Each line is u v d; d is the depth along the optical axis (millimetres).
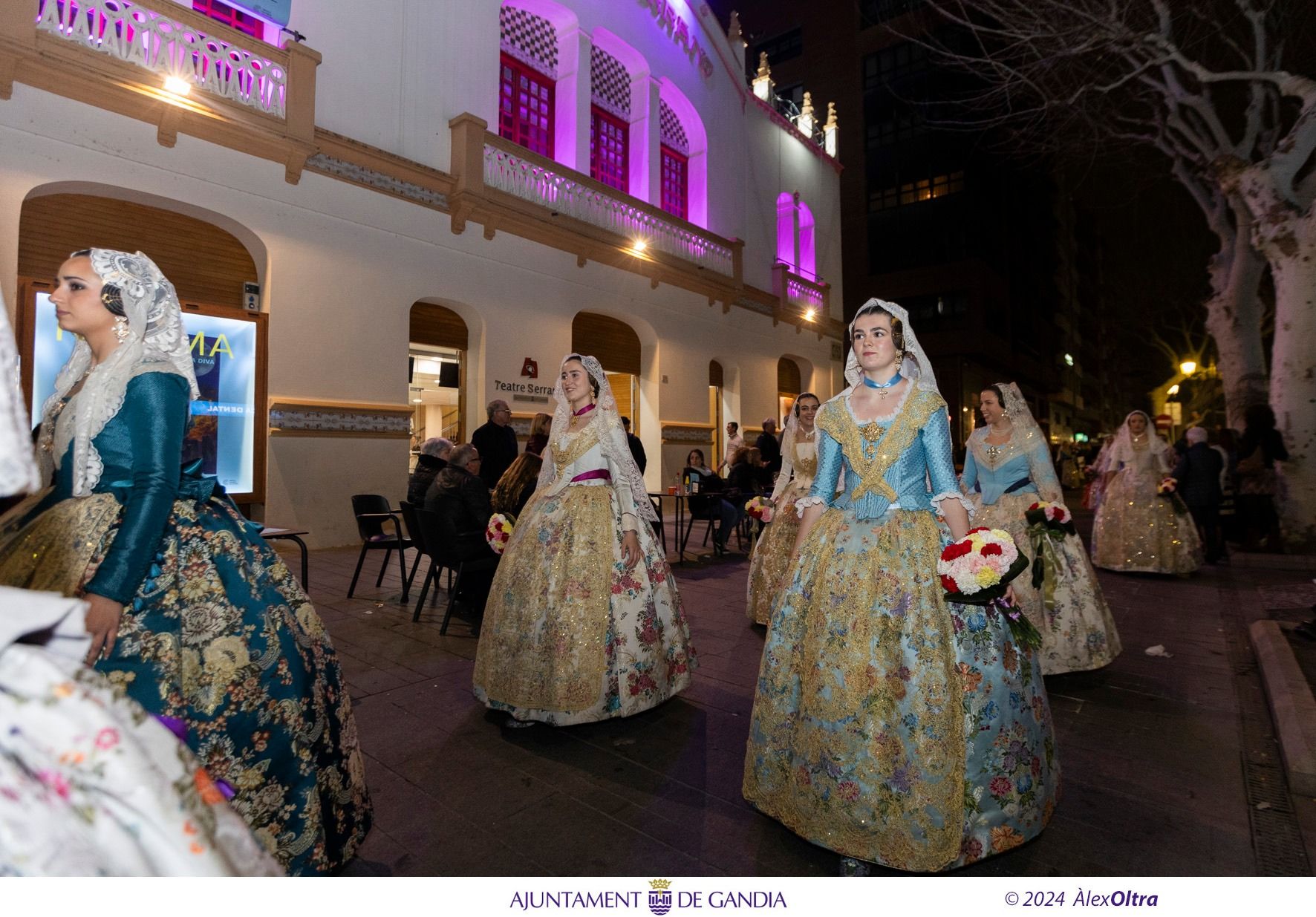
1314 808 2303
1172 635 4648
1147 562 6684
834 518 2211
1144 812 2307
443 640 4383
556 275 10883
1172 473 7637
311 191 7992
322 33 8102
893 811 1825
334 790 1818
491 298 9914
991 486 4230
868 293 28297
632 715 2979
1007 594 2045
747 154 15422
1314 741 2594
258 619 1639
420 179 8961
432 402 12852
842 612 1992
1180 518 6746
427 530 4598
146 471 1468
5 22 5793
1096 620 3705
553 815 2279
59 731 681
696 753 2773
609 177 12805
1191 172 10844
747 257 15227
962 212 26344
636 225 12250
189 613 1541
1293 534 7957
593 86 12547
